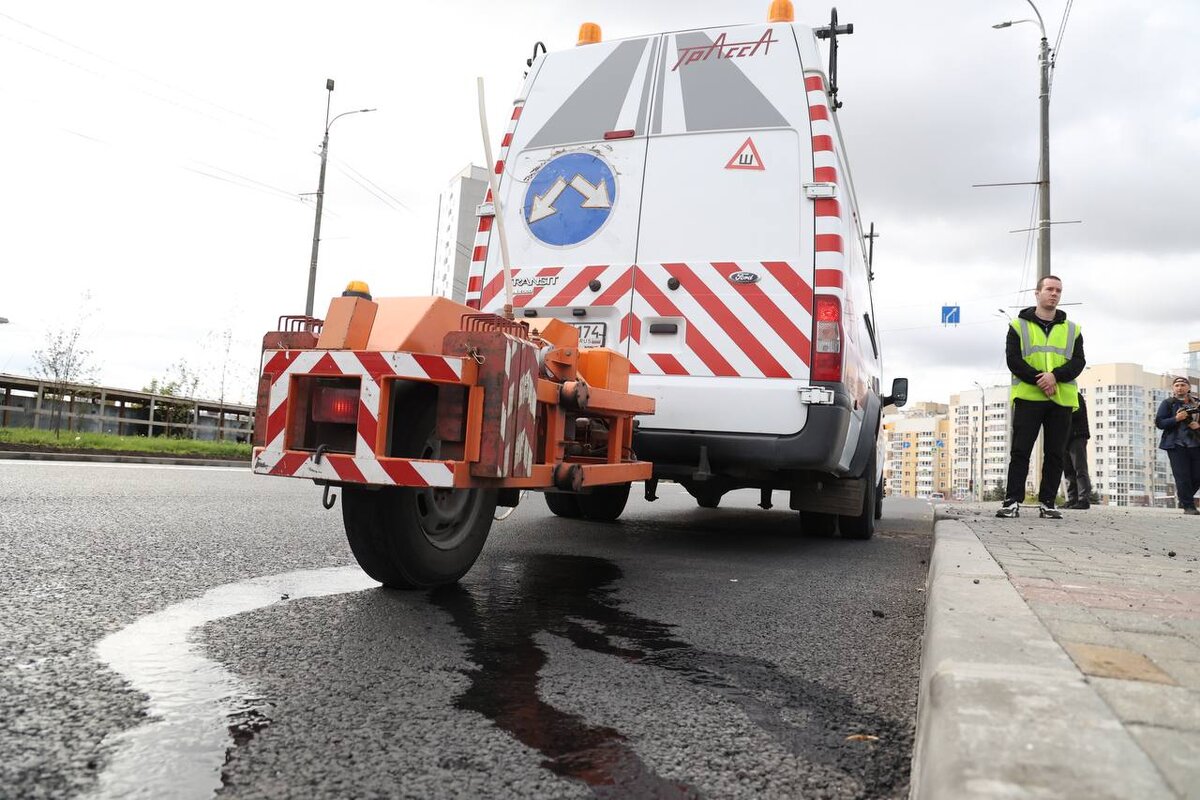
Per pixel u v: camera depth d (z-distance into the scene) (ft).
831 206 15.48
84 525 15.76
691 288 15.94
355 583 11.91
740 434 15.42
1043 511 22.54
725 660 8.82
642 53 17.35
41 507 17.99
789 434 15.19
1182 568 11.71
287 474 10.09
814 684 8.09
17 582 10.72
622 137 16.97
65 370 55.62
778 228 15.66
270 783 5.43
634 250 16.43
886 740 6.63
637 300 16.25
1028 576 10.45
